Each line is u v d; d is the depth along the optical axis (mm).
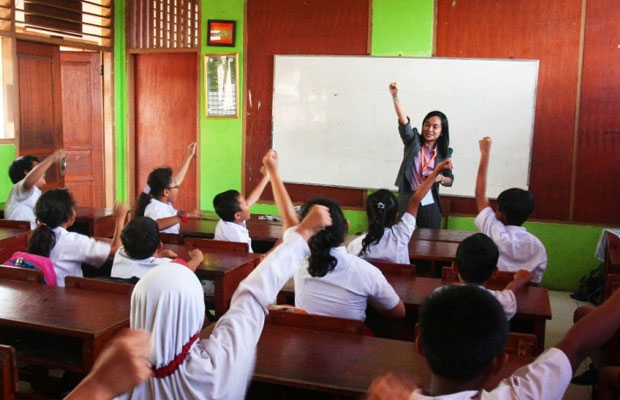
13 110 5805
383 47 5855
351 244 3369
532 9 5418
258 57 6316
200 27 6500
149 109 6969
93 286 2553
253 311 1431
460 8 5605
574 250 5492
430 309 1168
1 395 1716
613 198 5367
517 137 5527
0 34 5602
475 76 5590
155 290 1380
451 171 5184
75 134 6984
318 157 6156
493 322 1130
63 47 6812
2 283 2645
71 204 3111
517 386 1136
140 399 1398
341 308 2441
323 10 6027
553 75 5414
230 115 6484
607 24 5246
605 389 1978
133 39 6895
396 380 1063
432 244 3900
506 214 3119
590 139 5379
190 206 6879
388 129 5906
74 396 803
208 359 1383
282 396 2059
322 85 6059
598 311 1213
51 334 2521
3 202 5648
